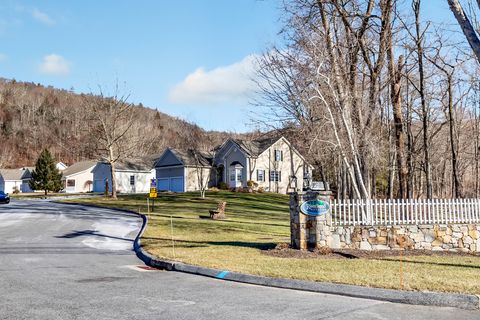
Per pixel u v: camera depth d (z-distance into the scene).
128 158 69.50
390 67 21.08
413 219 14.80
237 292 8.16
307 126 21.61
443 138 45.75
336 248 14.00
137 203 38.88
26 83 157.62
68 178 79.44
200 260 11.30
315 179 54.94
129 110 68.44
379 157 21.25
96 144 53.28
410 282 8.41
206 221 24.16
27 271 10.20
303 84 19.56
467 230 15.10
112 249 15.02
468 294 7.35
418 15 23.73
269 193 50.62
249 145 54.75
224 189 53.88
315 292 8.26
